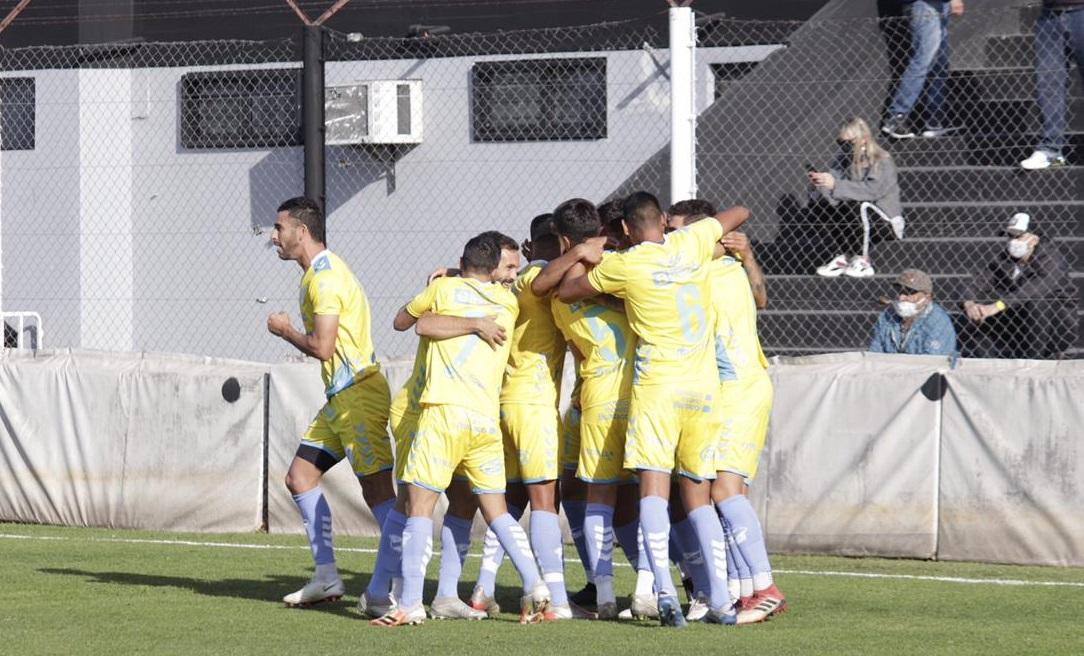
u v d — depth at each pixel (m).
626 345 23.92
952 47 44.00
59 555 32.75
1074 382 30.70
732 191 41.31
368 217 49.91
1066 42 41.00
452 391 23.58
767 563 24.41
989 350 37.34
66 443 38.31
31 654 21.14
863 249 40.41
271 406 36.59
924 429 31.95
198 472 37.12
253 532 36.69
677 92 36.00
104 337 52.47
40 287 52.97
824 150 41.97
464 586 28.88
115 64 52.50
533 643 21.91
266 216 51.34
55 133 52.78
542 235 25.53
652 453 23.25
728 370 24.59
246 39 51.69
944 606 25.95
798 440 32.81
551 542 24.41
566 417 25.80
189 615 24.69
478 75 48.66
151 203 52.44
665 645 21.72
